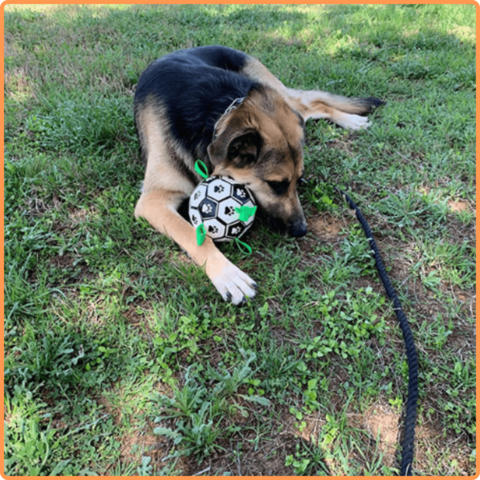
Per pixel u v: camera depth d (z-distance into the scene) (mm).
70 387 783
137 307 916
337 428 713
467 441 705
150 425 730
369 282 962
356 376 779
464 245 1012
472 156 1289
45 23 2500
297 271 970
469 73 1729
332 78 1803
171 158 1072
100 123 1393
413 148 1346
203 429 700
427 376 775
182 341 841
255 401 746
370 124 1462
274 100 1025
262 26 2492
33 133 1439
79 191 1188
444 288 948
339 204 1154
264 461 688
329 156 1317
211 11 2816
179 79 1113
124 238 1065
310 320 875
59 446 702
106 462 689
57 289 938
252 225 1105
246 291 907
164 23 2514
